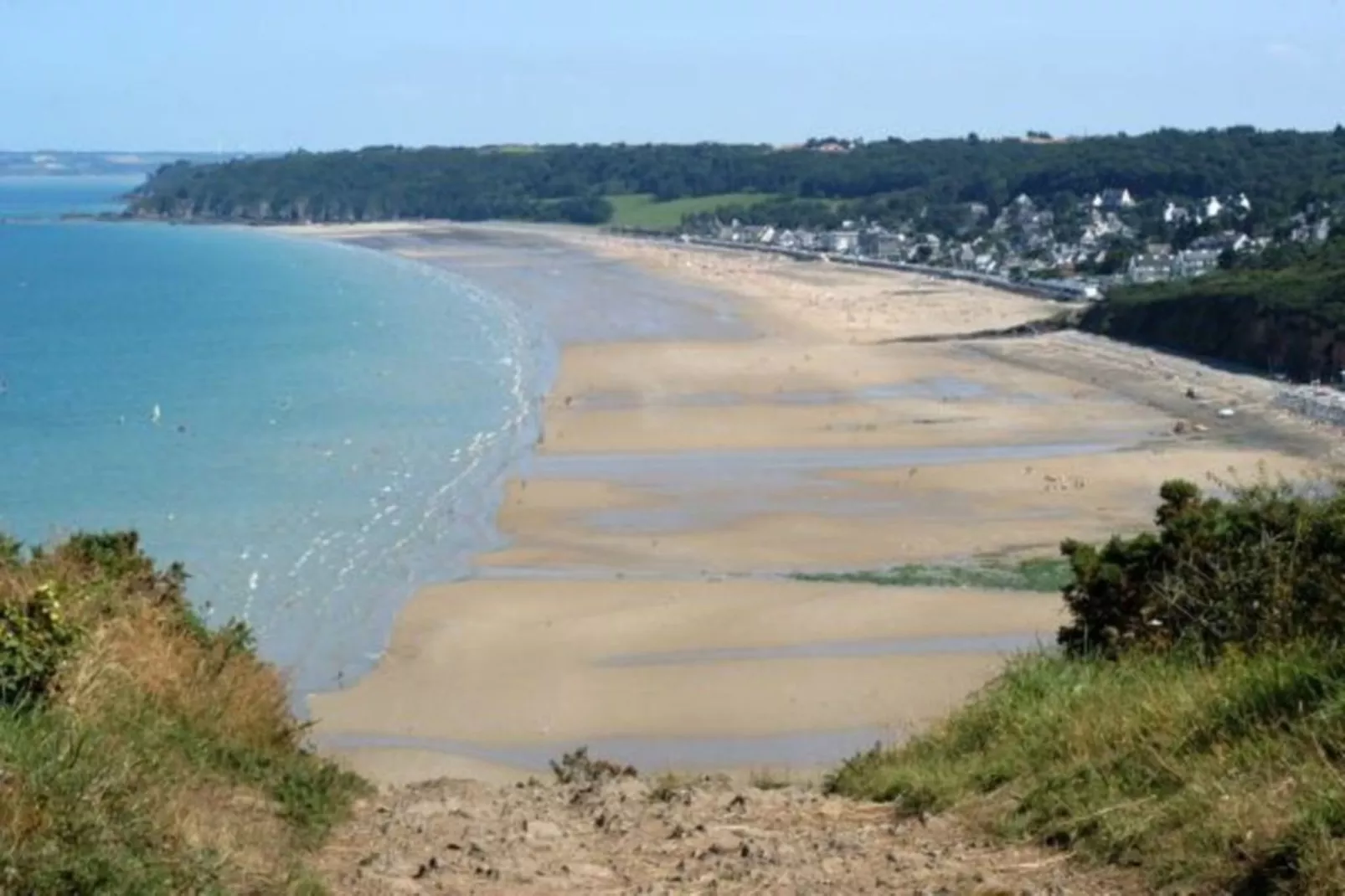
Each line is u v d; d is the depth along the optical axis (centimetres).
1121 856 639
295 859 701
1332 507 1048
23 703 719
